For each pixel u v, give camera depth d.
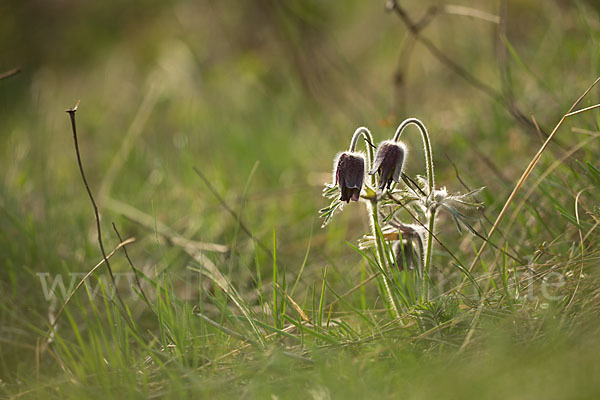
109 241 8.05
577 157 6.33
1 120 13.91
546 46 9.58
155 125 13.26
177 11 16.97
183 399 4.14
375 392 3.85
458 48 11.54
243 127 11.89
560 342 3.94
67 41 18.70
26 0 19.31
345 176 4.78
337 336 4.92
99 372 4.48
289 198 8.98
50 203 8.56
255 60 13.76
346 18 15.23
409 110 10.53
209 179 9.75
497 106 8.33
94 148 12.84
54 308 6.39
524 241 5.83
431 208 4.95
